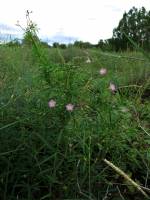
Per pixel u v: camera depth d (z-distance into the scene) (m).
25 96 0.98
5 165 0.86
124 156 0.99
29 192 0.82
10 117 0.91
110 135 0.96
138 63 1.89
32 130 0.91
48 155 0.88
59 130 0.89
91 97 0.98
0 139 0.86
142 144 1.06
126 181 0.93
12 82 1.07
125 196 0.91
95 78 1.06
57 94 0.93
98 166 0.91
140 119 1.21
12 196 0.82
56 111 0.91
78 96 0.95
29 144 0.86
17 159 0.86
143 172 0.97
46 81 0.95
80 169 0.87
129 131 1.01
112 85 1.00
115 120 0.98
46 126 0.90
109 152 0.97
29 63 1.35
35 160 0.86
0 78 1.13
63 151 0.89
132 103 1.22
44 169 0.86
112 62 1.41
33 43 0.99
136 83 1.60
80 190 0.83
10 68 1.26
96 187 0.88
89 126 0.94
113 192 0.90
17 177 0.85
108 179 0.94
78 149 0.92
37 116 0.92
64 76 0.95
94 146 0.97
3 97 0.95
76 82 0.96
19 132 0.88
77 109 0.94
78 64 1.07
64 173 0.87
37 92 0.97
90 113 0.97
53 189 0.86
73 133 0.91
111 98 1.03
